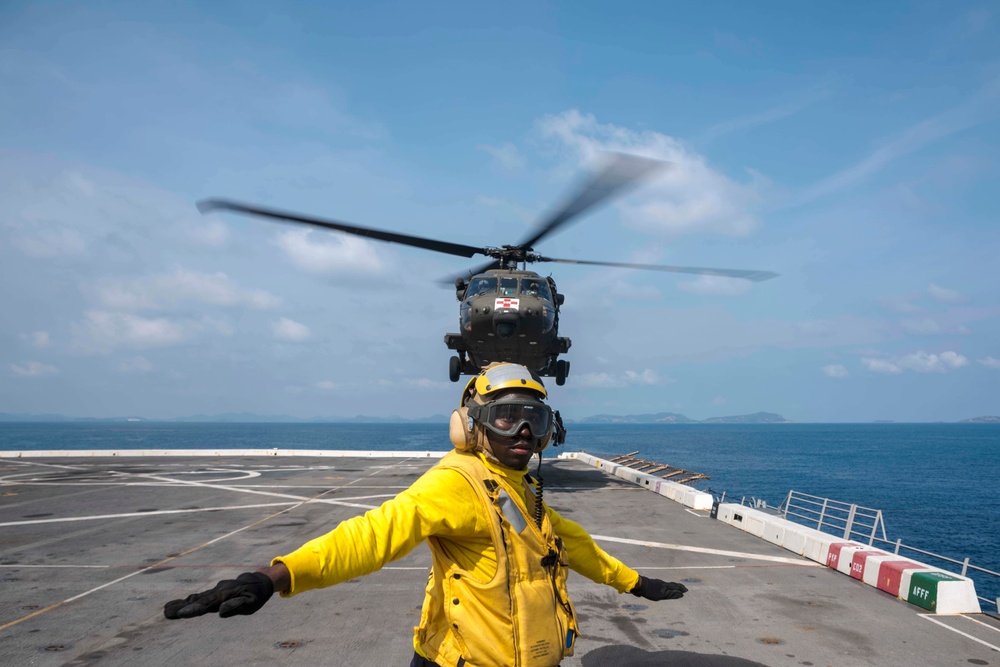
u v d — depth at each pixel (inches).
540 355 711.1
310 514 554.9
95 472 932.6
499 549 101.7
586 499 669.9
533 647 100.3
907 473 3206.2
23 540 445.4
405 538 93.4
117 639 253.6
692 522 534.9
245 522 516.1
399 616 284.4
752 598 315.9
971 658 241.3
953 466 3727.9
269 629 266.7
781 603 307.7
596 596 318.3
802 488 2418.8
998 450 5708.7
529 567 104.6
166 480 824.9
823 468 3535.9
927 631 269.9
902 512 1791.3
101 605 297.4
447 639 105.0
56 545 428.5
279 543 434.9
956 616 290.7
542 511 112.5
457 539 104.6
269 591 78.9
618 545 438.6
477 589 101.2
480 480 104.3
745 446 6451.8
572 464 1159.0
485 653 99.3
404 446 5925.2
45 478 847.7
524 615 100.7
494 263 767.7
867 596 320.8
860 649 248.1
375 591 323.0
